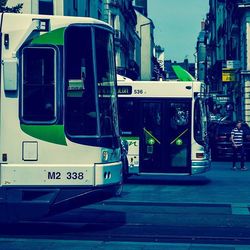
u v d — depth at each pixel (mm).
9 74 17000
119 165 18609
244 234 19141
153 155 34594
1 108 17578
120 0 105250
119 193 18672
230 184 35219
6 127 17562
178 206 25297
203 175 41594
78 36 17953
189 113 34375
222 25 113188
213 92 98938
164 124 34531
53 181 17484
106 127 18250
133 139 34656
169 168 34469
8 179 17484
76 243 17156
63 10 56844
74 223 21016
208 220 21766
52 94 17656
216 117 84688
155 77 190875
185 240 18031
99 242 17344
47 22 17766
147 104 34656
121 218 22156
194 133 34312
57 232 19250
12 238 17969
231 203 26234
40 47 17703
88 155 17641
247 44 74062
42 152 17547
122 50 107500
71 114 17688
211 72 128250
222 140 55438
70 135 17609
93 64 17953
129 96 34750
